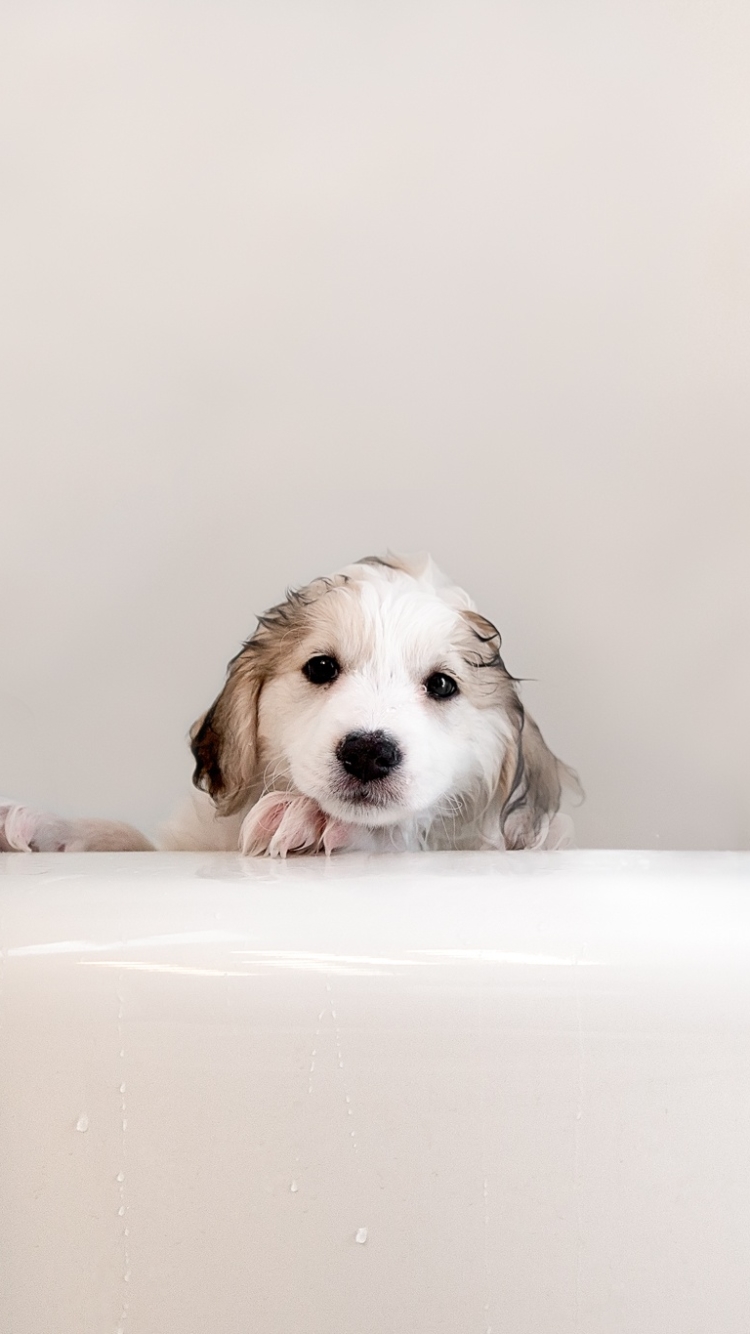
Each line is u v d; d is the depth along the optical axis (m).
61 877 0.87
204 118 2.21
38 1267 0.69
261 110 2.21
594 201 2.21
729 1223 0.69
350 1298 0.69
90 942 0.72
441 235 2.23
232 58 2.21
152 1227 0.69
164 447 2.21
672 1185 0.69
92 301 2.20
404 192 2.23
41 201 2.19
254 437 2.22
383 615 1.40
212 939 0.72
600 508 2.21
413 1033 0.69
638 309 2.21
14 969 0.71
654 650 2.17
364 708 1.30
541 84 2.21
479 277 2.23
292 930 0.73
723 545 2.18
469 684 1.43
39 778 2.16
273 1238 0.69
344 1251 0.69
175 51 2.20
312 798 1.28
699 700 2.16
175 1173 0.69
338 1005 0.70
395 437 2.23
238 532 2.22
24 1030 0.71
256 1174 0.69
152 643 2.20
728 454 2.19
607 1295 0.69
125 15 2.19
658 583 2.19
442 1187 0.69
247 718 1.44
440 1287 0.69
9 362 2.19
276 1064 0.70
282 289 2.22
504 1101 0.69
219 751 1.46
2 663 2.18
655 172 2.20
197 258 2.21
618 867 1.02
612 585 2.19
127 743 2.17
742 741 2.14
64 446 2.20
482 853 1.25
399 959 0.71
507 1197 0.69
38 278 2.19
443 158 2.22
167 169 2.21
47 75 2.19
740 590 2.17
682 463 2.20
